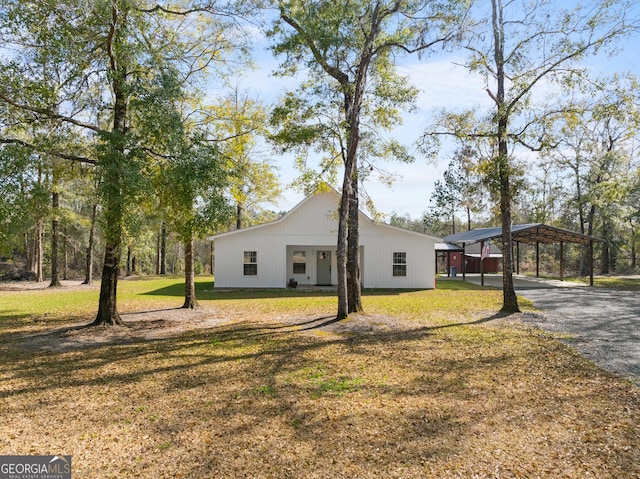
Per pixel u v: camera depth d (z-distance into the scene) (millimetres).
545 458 3973
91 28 9109
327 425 4777
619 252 39438
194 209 10578
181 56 10766
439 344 8953
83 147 10109
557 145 12312
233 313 14008
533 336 9656
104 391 6070
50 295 20469
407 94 11922
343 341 9367
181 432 4633
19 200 8289
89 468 3848
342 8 10781
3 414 5211
